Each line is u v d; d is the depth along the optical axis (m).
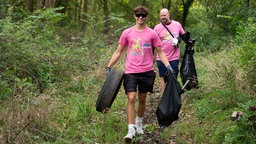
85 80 8.25
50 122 5.48
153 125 6.23
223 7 13.90
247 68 6.68
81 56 9.88
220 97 6.73
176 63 6.99
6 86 6.32
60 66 8.37
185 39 7.23
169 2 17.53
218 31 14.62
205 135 5.59
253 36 6.83
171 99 5.41
